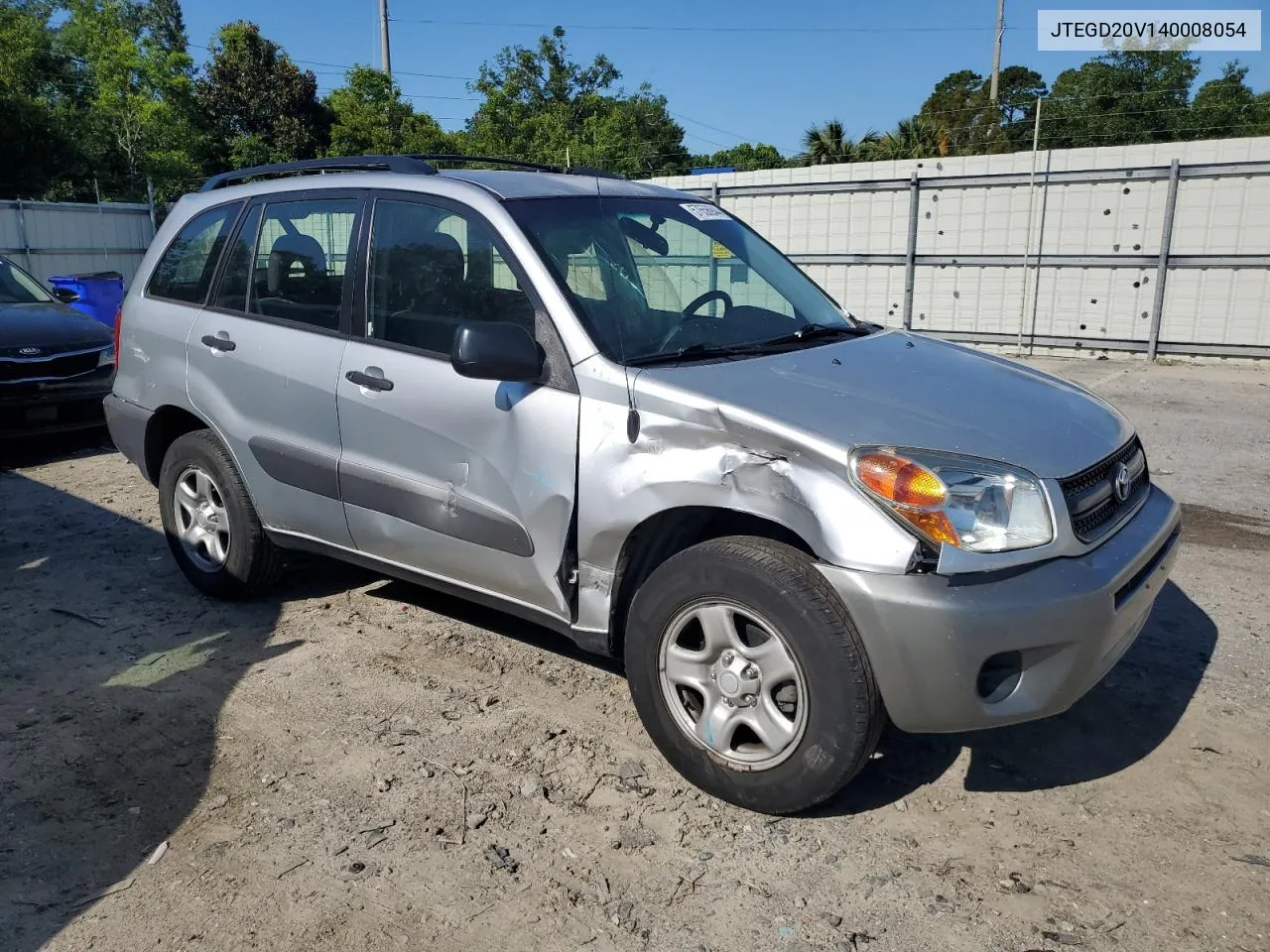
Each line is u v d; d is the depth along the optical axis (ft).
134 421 16.46
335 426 13.24
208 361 14.98
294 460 13.84
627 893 9.06
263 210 14.84
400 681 13.17
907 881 9.21
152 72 117.80
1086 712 12.29
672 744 10.55
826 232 50.34
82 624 15.19
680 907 8.87
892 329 14.40
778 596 9.39
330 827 10.04
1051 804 10.39
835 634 9.18
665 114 206.69
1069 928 8.57
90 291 46.98
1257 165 39.88
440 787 10.70
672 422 10.17
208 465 15.24
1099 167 45.37
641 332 11.46
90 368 26.11
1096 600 9.22
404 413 12.34
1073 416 11.05
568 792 10.60
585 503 10.77
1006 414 10.54
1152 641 14.34
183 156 120.06
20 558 18.22
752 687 9.91
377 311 12.95
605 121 146.10
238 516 15.03
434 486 12.21
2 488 23.20
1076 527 9.64
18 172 109.19
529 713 12.30
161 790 10.71
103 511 21.26
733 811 10.27
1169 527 11.02
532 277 11.46
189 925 8.68
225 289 15.14
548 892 9.07
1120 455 10.86
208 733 11.89
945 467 9.24
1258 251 40.65
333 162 14.46
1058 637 9.07
